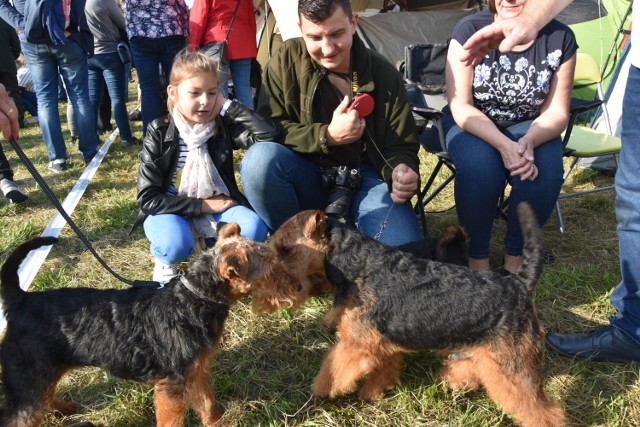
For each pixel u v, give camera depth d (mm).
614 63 7336
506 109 3725
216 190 3396
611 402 2650
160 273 3434
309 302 3492
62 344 2266
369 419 2645
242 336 3229
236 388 2830
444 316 2426
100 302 2373
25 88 10562
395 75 3377
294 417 2666
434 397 2734
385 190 3441
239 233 2752
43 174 6453
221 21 6238
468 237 3326
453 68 3689
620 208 2779
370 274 2604
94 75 7590
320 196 3654
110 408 2680
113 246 4422
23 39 6020
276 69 3449
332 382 2662
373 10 9445
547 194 3352
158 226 3258
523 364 2391
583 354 2955
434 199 5270
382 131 3395
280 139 3438
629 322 2836
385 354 2611
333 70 3309
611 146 4348
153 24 6305
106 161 6957
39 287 3695
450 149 3576
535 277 2479
